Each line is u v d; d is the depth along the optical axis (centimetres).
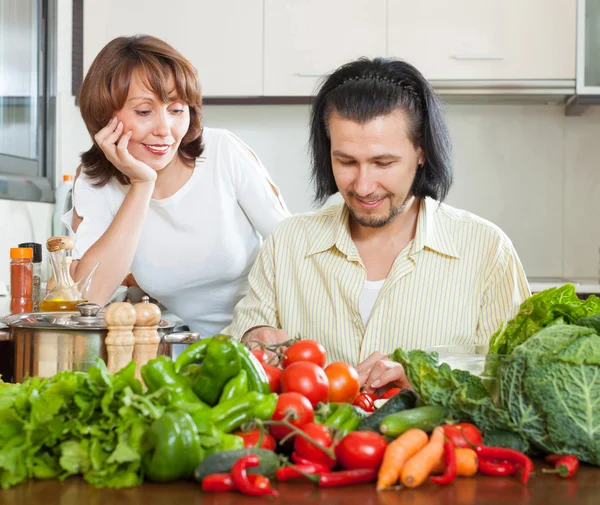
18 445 86
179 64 193
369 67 152
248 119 382
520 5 338
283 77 346
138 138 196
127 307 121
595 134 371
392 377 136
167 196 215
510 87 340
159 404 89
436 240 172
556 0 336
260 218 219
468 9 339
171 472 84
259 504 79
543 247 374
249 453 85
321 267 177
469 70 340
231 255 221
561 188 373
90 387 87
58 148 322
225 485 82
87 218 221
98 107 195
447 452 87
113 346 121
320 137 164
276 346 114
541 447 93
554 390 91
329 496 81
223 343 94
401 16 341
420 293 170
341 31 343
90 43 345
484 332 171
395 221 172
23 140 290
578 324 110
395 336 171
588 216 372
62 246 179
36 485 85
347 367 108
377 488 83
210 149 217
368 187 149
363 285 173
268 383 98
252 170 219
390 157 147
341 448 88
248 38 346
